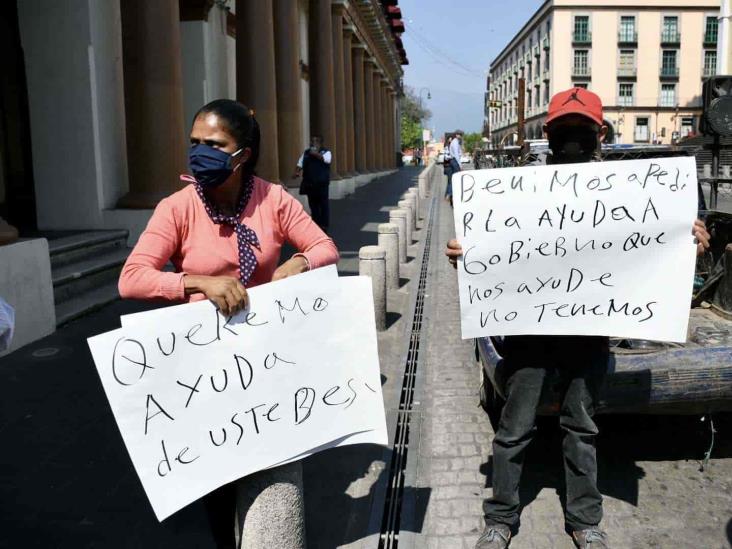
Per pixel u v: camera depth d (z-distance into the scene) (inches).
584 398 118.0
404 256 414.9
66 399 195.0
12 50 390.9
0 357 229.0
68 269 302.7
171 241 92.7
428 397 204.1
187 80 523.2
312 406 96.0
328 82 808.3
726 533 131.0
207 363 90.1
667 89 2989.7
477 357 205.2
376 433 100.0
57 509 138.4
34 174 378.6
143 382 87.0
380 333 266.2
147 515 136.4
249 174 97.3
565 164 115.0
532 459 163.6
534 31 3302.2
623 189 112.3
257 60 532.1
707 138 216.8
